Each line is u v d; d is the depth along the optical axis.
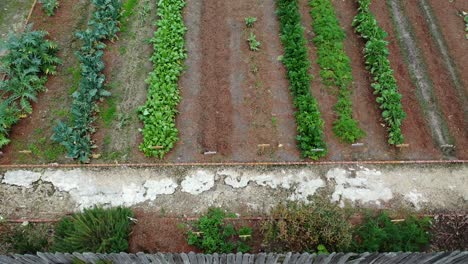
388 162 13.80
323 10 16.97
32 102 14.82
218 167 13.66
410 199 13.16
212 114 14.69
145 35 16.44
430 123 14.64
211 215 12.72
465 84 15.52
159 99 14.48
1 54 15.69
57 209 12.83
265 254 10.48
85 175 13.41
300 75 15.13
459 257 10.57
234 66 15.76
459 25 17.02
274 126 14.51
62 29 16.55
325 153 13.84
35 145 13.94
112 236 11.59
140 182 13.34
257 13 17.12
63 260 10.69
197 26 16.70
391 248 11.80
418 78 15.60
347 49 16.28
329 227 11.77
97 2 16.39
